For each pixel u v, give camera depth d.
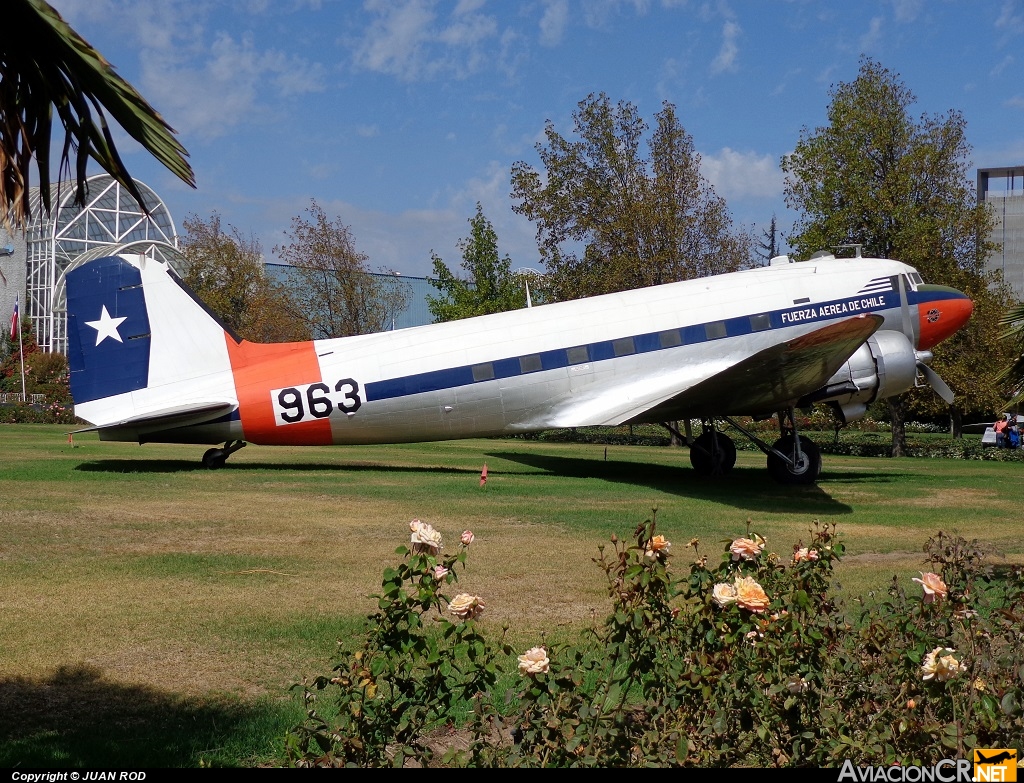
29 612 7.23
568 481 17.22
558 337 17.92
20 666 5.94
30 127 3.54
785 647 4.05
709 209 33.56
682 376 17.97
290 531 11.13
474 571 8.98
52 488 14.59
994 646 5.18
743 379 15.95
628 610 4.15
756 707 3.92
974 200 29.14
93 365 17.80
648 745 3.75
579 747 3.75
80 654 6.21
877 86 28.56
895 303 18.66
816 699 4.00
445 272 43.56
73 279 17.78
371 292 44.81
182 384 17.77
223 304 46.84
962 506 14.12
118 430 17.66
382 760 3.92
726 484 17.27
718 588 4.05
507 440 33.91
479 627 6.97
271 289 46.97
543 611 7.49
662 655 4.25
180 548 9.95
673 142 32.72
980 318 27.08
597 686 4.23
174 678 5.77
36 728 4.91
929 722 3.88
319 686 4.19
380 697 4.15
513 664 6.00
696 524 11.97
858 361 17.47
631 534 11.11
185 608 7.43
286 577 8.64
